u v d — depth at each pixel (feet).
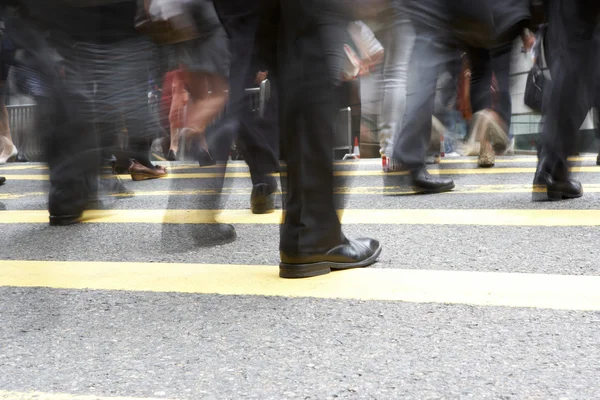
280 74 7.97
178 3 9.37
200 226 10.64
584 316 6.59
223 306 7.36
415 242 10.28
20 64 10.55
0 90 11.50
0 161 21.18
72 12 9.54
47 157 12.20
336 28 7.68
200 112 10.29
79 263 9.76
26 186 20.85
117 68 10.04
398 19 11.89
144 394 5.21
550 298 7.21
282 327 6.60
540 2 12.52
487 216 12.27
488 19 11.91
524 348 5.82
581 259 8.89
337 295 7.58
